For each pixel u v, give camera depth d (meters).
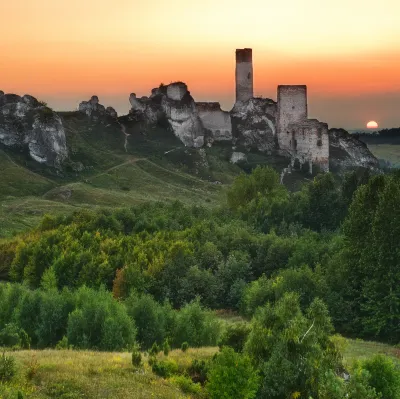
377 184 69.88
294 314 38.09
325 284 66.94
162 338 55.59
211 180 197.12
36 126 188.75
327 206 105.44
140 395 32.50
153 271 78.25
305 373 33.84
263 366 35.22
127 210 106.62
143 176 188.50
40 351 42.34
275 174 124.88
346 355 51.59
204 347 49.25
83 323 52.72
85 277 77.75
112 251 85.25
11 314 61.22
